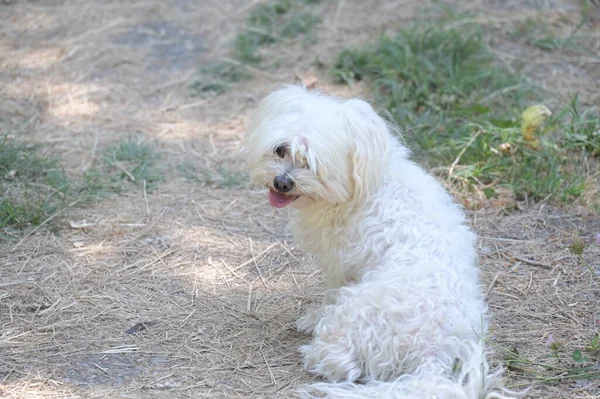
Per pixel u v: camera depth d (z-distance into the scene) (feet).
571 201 21.95
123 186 23.08
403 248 14.98
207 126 26.89
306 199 15.40
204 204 22.45
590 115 25.44
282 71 29.81
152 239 20.51
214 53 31.14
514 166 23.07
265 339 16.52
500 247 20.11
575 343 16.05
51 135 25.76
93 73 29.76
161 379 15.01
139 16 33.60
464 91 27.07
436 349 13.84
